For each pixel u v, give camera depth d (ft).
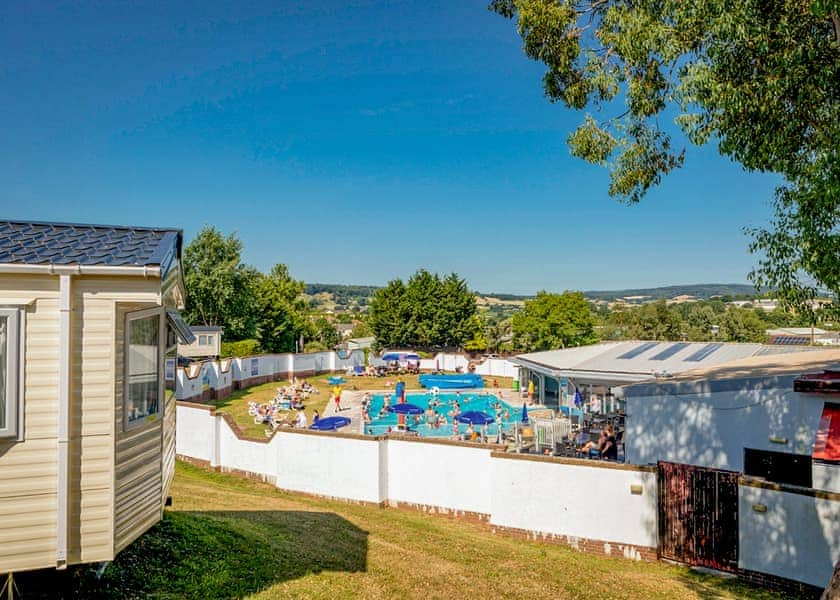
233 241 193.36
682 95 35.65
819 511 35.60
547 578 37.99
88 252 24.95
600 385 93.20
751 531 38.24
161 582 29.09
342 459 56.24
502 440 88.12
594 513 44.39
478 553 42.32
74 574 25.77
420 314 206.08
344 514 50.98
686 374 62.59
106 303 23.72
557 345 193.06
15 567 21.99
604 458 66.08
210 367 118.32
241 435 65.46
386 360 181.27
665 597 35.12
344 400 126.72
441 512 52.65
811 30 33.40
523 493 47.32
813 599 35.35
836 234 34.09
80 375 23.22
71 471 22.94
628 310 237.25
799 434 44.34
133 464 25.50
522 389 137.69
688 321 233.55
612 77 42.11
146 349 26.86
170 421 33.32
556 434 80.07
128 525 25.09
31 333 22.59
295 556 37.22
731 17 31.50
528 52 44.65
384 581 35.19
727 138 36.19
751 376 47.80
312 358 166.81
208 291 185.26
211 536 37.27
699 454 49.16
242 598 29.35
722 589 36.76
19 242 25.57
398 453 54.95
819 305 37.01
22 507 22.16
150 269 23.63
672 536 41.52
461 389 145.07
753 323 210.59
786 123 34.01
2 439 21.95
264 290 214.28
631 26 36.86
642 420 52.08
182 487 54.70
